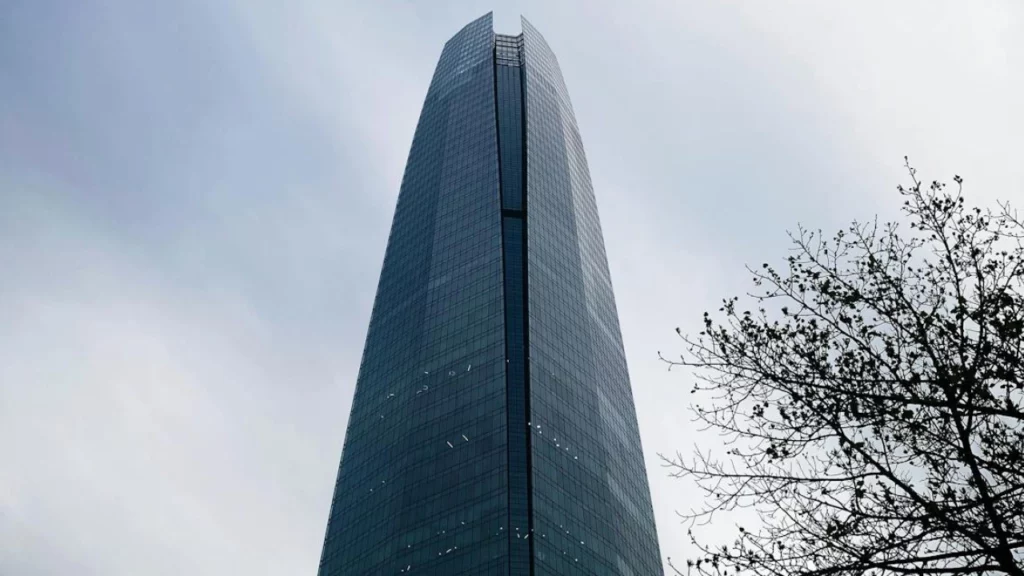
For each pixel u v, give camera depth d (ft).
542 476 504.84
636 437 647.15
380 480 552.82
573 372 599.57
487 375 561.84
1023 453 65.26
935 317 71.61
